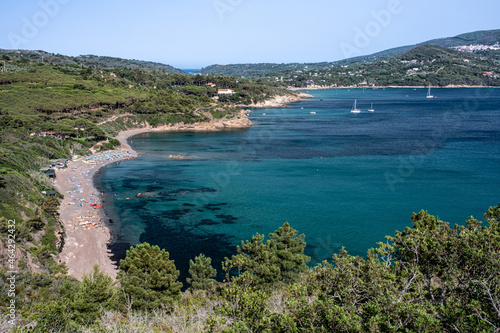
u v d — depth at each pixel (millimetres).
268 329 12289
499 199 63094
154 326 17469
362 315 12352
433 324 11227
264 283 27844
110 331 16469
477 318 11688
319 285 14547
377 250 17297
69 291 27391
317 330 11805
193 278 32500
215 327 14172
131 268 26484
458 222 53625
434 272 15266
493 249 14656
